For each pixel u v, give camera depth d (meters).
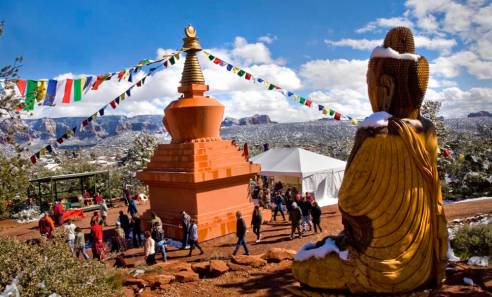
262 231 19.81
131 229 20.27
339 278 6.28
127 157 45.12
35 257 8.44
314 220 18.80
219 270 13.05
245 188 20.61
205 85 20.42
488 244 12.17
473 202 23.59
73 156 60.25
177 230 18.50
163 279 12.44
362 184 6.23
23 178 12.46
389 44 6.65
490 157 29.22
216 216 18.83
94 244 16.47
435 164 6.57
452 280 10.62
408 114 6.52
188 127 19.53
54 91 13.01
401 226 6.07
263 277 12.64
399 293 6.09
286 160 28.61
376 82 6.63
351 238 6.45
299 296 6.85
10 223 27.64
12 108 11.75
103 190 37.19
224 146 20.00
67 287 8.00
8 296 7.24
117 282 11.95
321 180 27.59
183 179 18.17
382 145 6.15
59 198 34.22
